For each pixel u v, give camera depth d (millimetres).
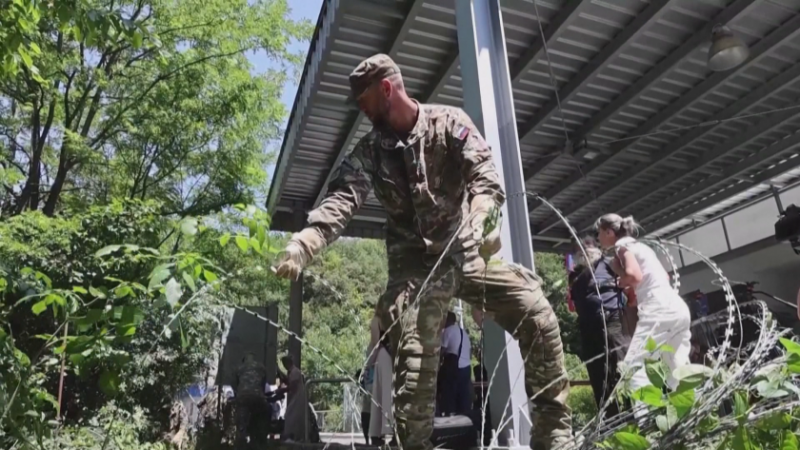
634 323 3432
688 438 821
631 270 3092
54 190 12219
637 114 7223
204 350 7227
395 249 1750
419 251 1713
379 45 5762
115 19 3031
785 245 8062
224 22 12016
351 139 7441
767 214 8461
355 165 1798
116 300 1417
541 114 7066
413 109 1802
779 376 825
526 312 1636
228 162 12586
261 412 6719
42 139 12172
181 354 7238
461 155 1659
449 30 5480
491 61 3406
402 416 1462
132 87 12180
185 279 1195
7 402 1363
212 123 12570
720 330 1392
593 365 2994
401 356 1521
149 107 12000
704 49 5871
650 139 7648
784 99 6840
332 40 5633
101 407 5246
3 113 12305
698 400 836
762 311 1040
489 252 1445
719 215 9320
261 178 13023
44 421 1503
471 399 3445
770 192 8391
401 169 1762
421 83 6348
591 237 3668
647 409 961
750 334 1187
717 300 4711
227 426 7059
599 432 953
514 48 5918
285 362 6543
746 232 8828
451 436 2945
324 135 7613
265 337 7488
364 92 1813
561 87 6586
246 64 13055
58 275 6512
